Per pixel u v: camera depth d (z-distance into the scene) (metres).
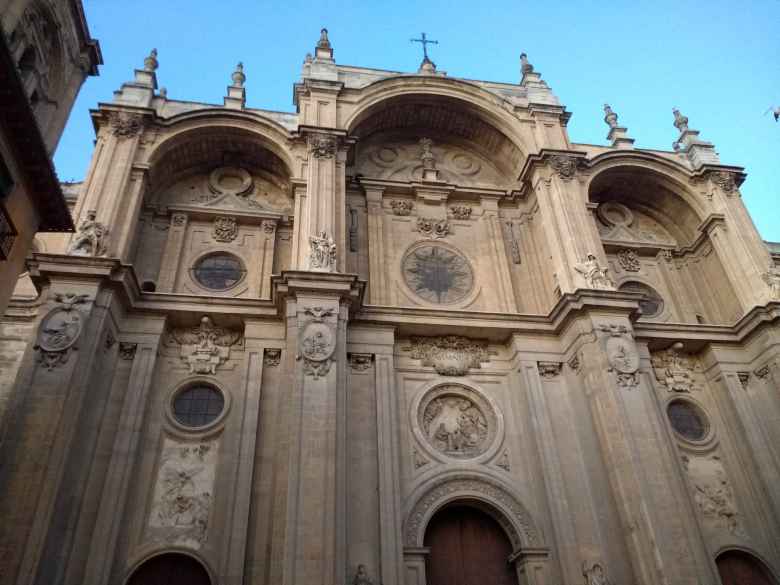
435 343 21.17
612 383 18.64
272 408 18.61
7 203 13.45
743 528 19.86
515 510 18.47
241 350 19.89
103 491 16.17
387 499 17.02
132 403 17.69
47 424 15.23
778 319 21.88
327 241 20.16
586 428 19.12
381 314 20.30
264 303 19.89
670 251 27.25
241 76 25.94
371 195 24.78
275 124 23.58
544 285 23.55
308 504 15.09
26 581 13.41
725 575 19.05
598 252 22.75
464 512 19.06
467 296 23.23
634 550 16.34
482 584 17.92
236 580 15.52
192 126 23.19
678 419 21.97
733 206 26.14
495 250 24.34
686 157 28.55
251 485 17.02
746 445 20.89
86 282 17.73
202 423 18.48
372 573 15.90
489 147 27.69
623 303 20.39
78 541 15.29
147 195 22.77
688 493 17.36
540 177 24.55
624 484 17.19
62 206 14.98
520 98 27.98
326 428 16.30
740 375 22.36
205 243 22.81
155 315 19.36
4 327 20.23
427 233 24.62
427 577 17.75
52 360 16.20
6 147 13.13
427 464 18.84
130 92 23.59
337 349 17.89
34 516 14.08
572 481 18.53
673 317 25.45
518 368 20.70
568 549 17.33
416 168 26.77
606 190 27.95
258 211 23.66
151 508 16.70
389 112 26.38
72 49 20.09
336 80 25.69
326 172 22.17
